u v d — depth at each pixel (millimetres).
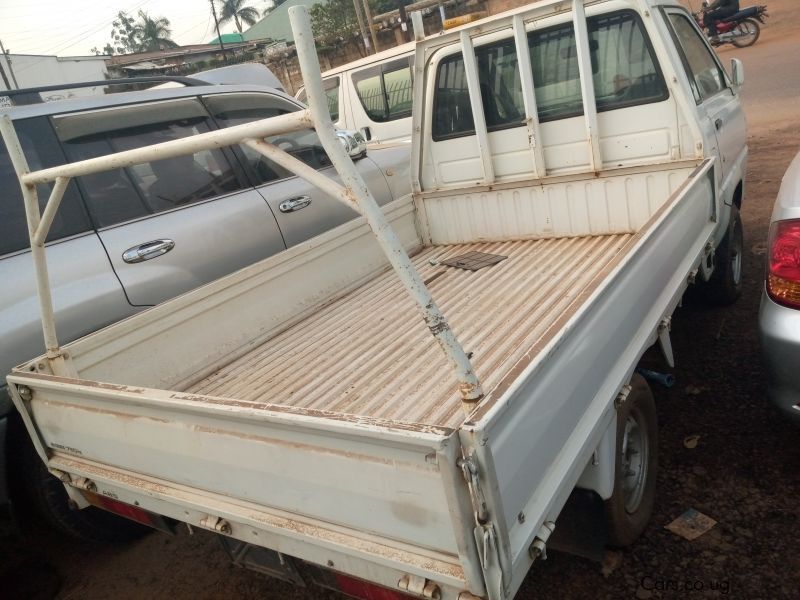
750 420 2955
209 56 33500
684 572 2242
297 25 1310
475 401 1462
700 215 3119
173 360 2842
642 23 3189
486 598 1396
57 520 2818
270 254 3750
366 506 1531
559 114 3584
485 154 3828
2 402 2613
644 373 2771
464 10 20062
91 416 2137
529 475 1543
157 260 3217
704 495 2576
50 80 26656
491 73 3711
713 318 3998
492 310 2963
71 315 2855
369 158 4648
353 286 3711
